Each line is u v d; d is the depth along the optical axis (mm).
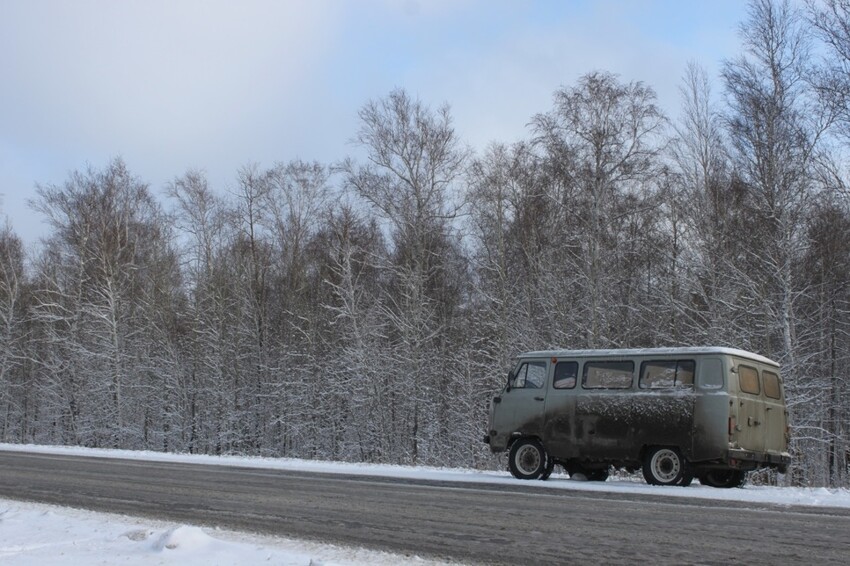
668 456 14188
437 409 33375
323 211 40688
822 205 25859
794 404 23859
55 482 14656
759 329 25859
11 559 7348
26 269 49969
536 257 31828
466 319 34938
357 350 33406
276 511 10500
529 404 15812
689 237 28672
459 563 6953
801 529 8484
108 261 41000
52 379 45375
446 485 14055
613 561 6891
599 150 29656
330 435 36281
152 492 12930
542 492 12766
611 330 30109
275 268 41938
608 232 30000
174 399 41531
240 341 40094
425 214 34281
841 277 28594
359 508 10648
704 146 28688
